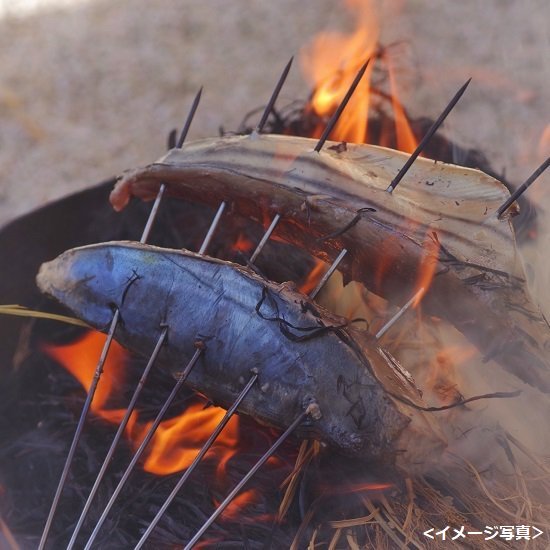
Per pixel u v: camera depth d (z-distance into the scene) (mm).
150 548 1148
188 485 1190
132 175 1220
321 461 1169
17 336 1338
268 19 2689
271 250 1364
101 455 1223
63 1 2873
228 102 2340
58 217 1400
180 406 1264
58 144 2258
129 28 2707
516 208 1173
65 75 2520
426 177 1191
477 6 2688
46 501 1191
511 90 2299
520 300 1139
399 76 2279
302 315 1091
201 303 1104
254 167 1172
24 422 1281
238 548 1145
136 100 2398
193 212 1459
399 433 1080
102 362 1118
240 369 1096
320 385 1084
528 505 1154
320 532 1142
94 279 1132
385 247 1142
